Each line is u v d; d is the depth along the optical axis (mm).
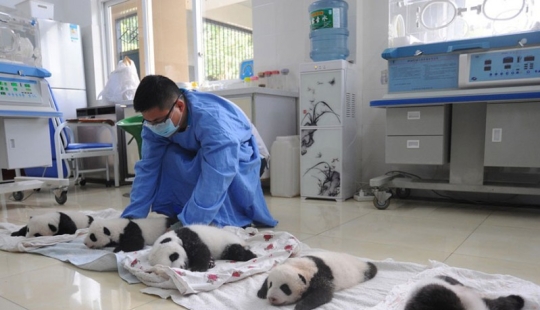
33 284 1211
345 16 2924
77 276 1279
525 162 2047
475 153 2303
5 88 2471
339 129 2717
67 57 4453
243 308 988
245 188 1816
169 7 4379
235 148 1686
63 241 1623
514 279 1122
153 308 1021
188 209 1576
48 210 2619
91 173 4133
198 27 4180
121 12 4809
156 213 2004
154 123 1624
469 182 2332
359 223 2037
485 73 2084
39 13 4273
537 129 2006
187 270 1176
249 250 1394
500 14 2354
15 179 2943
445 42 2176
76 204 2857
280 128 3244
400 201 2711
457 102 2119
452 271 1176
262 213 1926
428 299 794
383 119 2939
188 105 1739
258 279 1183
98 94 4754
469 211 2330
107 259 1318
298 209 2467
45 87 2705
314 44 3006
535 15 2285
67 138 3316
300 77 2822
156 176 1868
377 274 1201
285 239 1517
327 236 1771
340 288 1065
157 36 4543
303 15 3275
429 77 2258
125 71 4004
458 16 2486
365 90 2994
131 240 1465
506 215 2197
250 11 3885
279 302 984
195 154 1894
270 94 3088
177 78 4410
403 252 1507
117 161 3738
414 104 2252
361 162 3049
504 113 2072
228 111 1898
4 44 2811
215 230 1388
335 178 2754
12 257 1506
